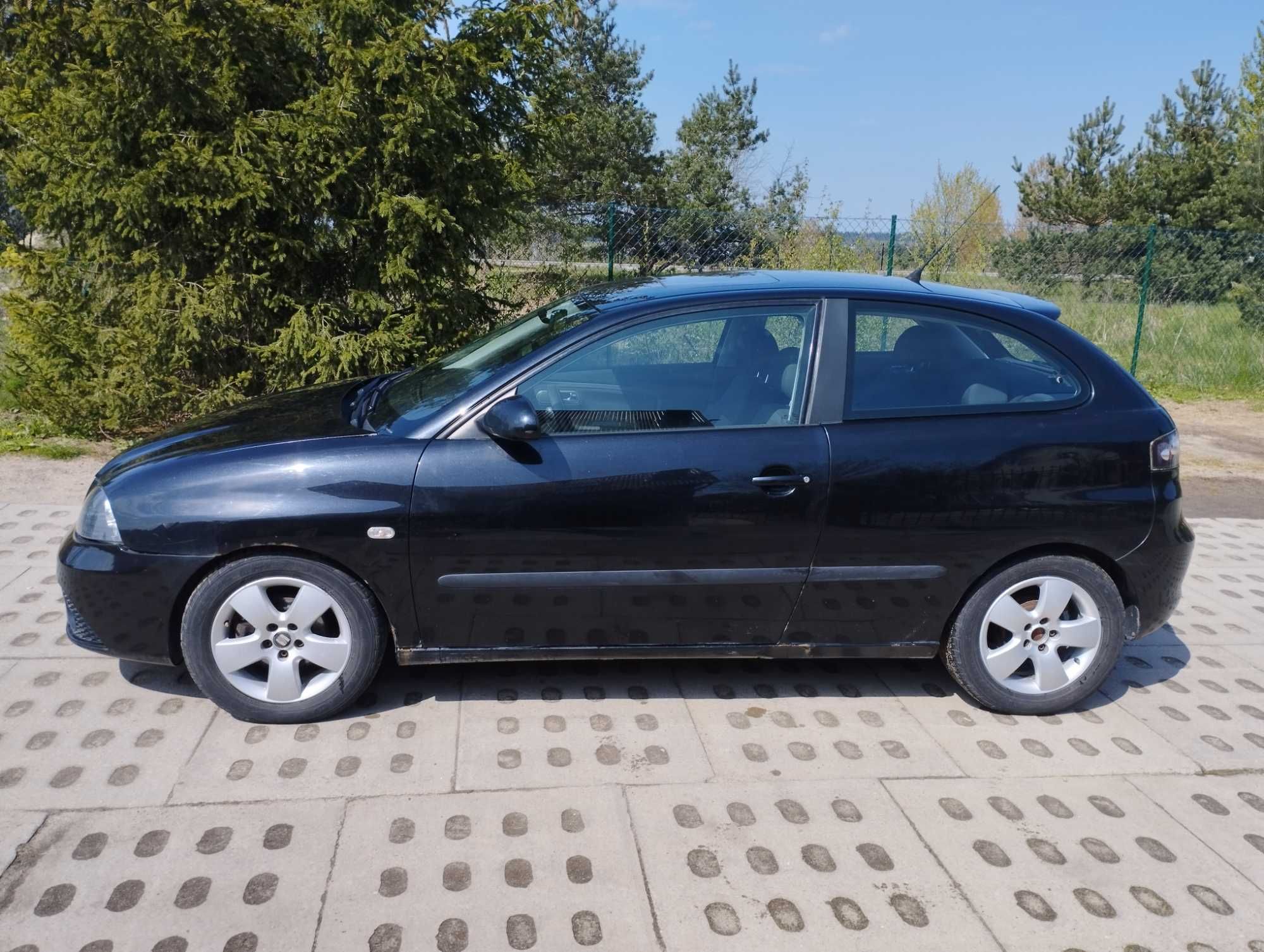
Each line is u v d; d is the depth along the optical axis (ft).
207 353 25.34
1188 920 9.28
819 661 14.42
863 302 12.73
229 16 23.97
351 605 11.76
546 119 28.94
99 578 11.49
